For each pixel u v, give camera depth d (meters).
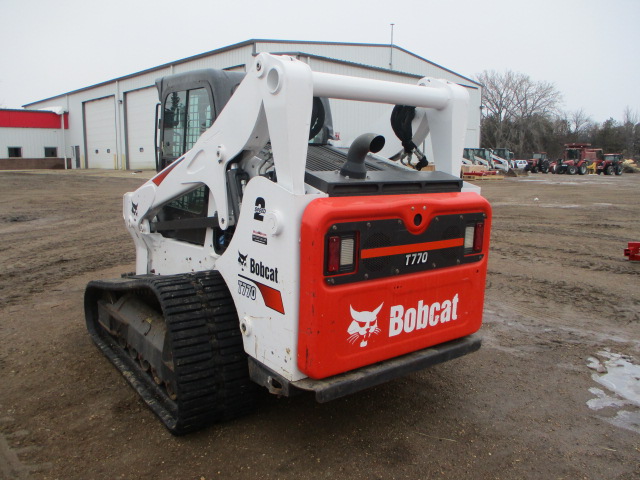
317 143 3.98
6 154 40.09
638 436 3.37
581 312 5.90
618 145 67.25
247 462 3.00
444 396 3.88
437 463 3.04
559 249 9.48
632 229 11.74
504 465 3.04
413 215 2.95
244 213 3.00
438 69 32.88
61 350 4.69
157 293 3.18
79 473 2.89
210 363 3.12
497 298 6.45
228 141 3.17
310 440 3.23
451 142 3.53
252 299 3.01
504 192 22.00
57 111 42.16
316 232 2.58
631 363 4.52
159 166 4.39
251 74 2.88
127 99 35.44
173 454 3.07
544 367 4.43
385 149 4.13
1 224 12.33
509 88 63.88
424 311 3.12
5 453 3.08
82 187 22.38
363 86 3.03
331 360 2.74
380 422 3.47
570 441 3.30
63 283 7.11
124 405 3.67
